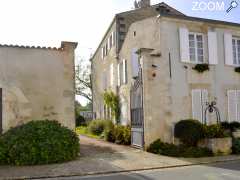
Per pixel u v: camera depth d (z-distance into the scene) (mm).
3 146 10344
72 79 12570
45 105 12141
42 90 12172
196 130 13008
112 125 18125
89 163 10391
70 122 12320
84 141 16891
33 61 12211
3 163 10219
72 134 11328
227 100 15469
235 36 16266
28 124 11031
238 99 15812
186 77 14523
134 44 17094
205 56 15203
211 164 10766
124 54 19016
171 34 14461
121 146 14750
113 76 21516
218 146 12961
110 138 16875
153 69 13805
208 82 15031
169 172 9242
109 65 23109
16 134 10539
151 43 15055
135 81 15477
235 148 13383
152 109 13586
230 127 15039
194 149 12578
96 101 28094
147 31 15500
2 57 11875
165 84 13969
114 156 11852
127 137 15156
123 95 18875
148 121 13445
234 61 16156
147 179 8258
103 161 10805
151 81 13703
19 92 11914
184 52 14531
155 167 10047
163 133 13664
